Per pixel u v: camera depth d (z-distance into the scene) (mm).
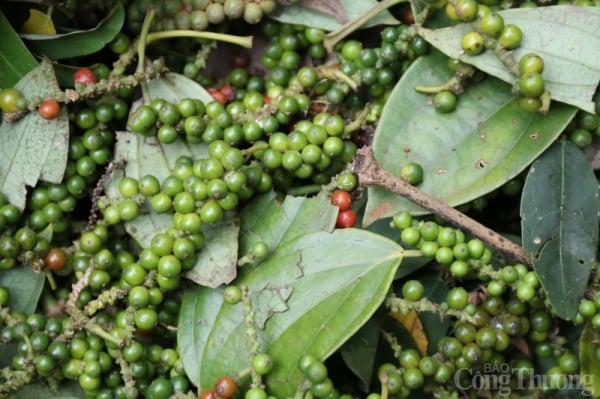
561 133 334
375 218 332
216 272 327
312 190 343
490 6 333
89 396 331
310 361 316
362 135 349
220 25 357
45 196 337
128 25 351
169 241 323
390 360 345
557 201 331
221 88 362
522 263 331
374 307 321
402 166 335
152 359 335
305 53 362
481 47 323
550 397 345
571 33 325
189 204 322
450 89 334
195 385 328
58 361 325
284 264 330
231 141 334
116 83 336
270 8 348
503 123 335
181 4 349
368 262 326
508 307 334
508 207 355
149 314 326
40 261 333
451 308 329
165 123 333
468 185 332
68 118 336
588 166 333
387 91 354
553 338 341
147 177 332
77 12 353
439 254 327
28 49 343
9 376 322
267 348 324
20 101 332
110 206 333
